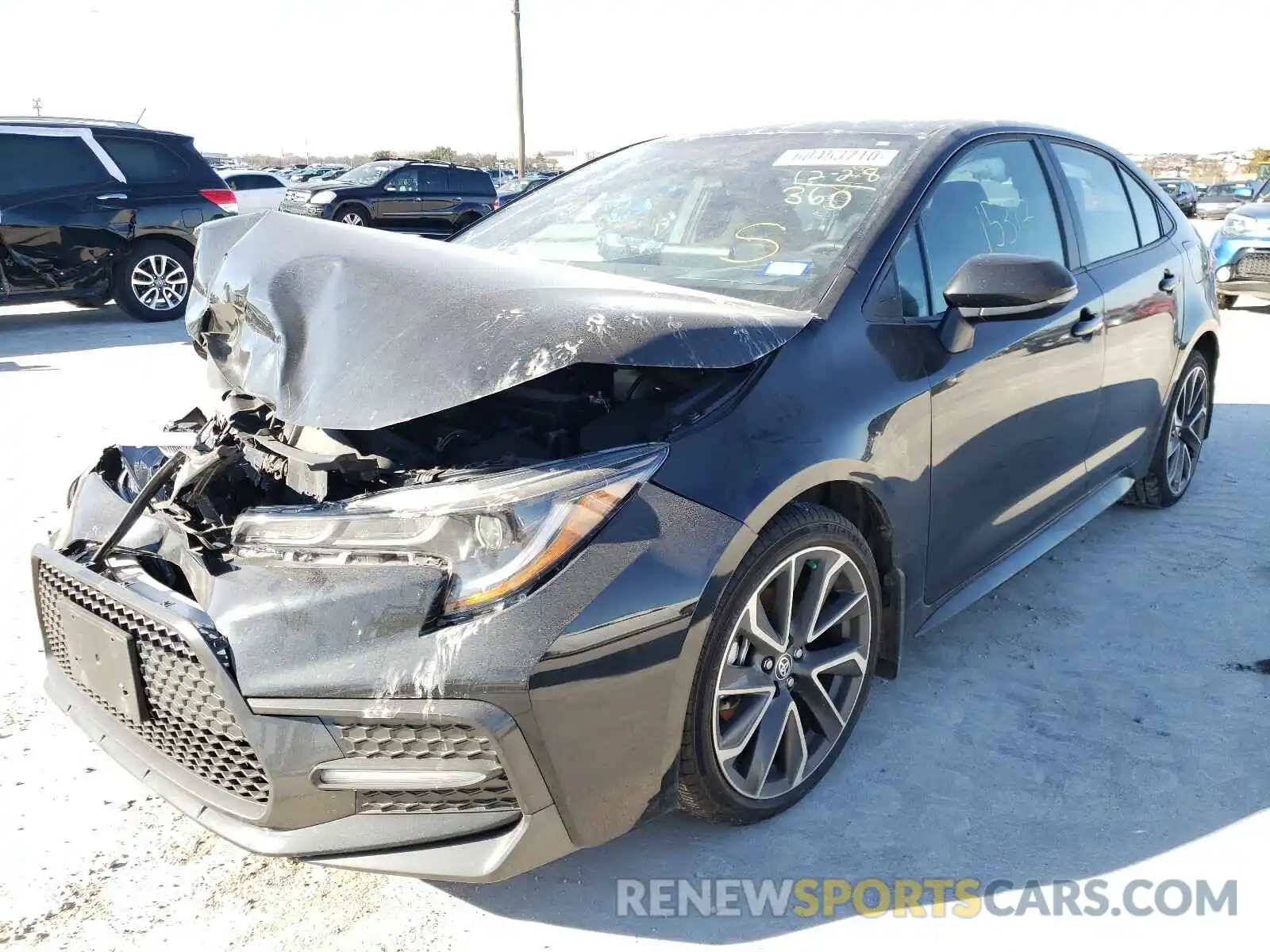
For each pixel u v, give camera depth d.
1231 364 7.49
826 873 2.22
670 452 2.00
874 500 2.40
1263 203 10.00
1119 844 2.30
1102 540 4.11
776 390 2.19
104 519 2.28
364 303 2.13
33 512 4.30
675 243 2.89
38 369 7.27
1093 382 3.35
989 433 2.79
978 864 2.24
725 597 2.04
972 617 3.43
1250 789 2.49
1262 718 2.80
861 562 2.42
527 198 3.59
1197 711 2.84
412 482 2.00
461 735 1.82
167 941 2.02
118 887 2.18
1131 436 3.84
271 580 1.88
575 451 2.08
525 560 1.81
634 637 1.88
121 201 9.34
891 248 2.59
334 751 1.82
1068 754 2.64
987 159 3.08
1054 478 3.29
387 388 1.93
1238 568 3.82
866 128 3.15
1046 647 3.22
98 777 2.57
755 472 2.07
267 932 2.05
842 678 2.51
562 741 1.85
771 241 2.71
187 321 2.70
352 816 1.88
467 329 1.97
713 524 1.99
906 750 2.66
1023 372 2.91
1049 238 3.26
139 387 6.71
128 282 9.55
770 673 2.28
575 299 2.07
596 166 3.58
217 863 2.26
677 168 3.24
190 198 9.77
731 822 2.29
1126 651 3.19
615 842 2.32
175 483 2.17
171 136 9.73
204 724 1.94
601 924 2.07
